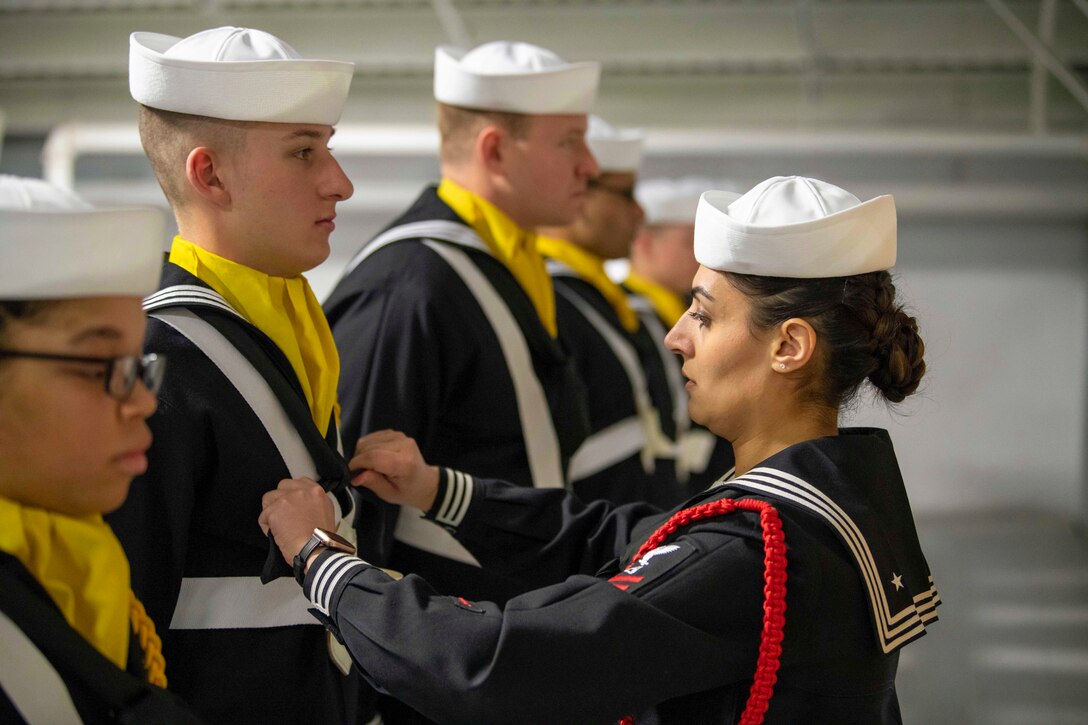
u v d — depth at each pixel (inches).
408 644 61.5
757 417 66.8
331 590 65.2
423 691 61.2
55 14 257.3
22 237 50.5
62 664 52.7
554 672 59.8
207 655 71.4
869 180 291.9
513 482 101.3
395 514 90.2
